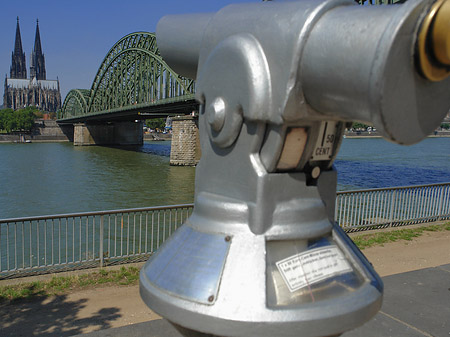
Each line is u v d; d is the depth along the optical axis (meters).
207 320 1.21
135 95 57.91
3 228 14.98
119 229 13.64
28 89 183.75
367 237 7.13
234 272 1.24
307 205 1.32
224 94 1.30
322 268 1.30
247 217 1.29
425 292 3.54
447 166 42.28
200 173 1.49
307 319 1.16
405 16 0.88
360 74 0.95
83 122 91.56
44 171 38.31
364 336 2.70
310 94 1.13
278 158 1.25
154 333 2.57
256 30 1.24
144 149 72.38
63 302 4.63
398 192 7.89
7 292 4.83
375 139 116.81
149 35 55.12
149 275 1.43
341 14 1.06
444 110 1.07
